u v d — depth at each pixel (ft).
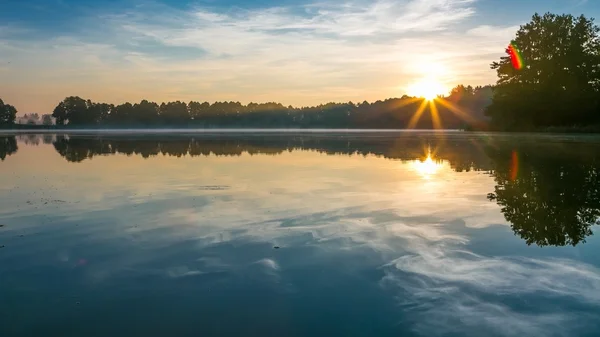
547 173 47.03
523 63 158.92
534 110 157.99
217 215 29.40
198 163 62.95
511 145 91.25
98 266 19.97
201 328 14.49
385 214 29.19
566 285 17.25
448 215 28.73
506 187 38.86
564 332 13.97
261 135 177.78
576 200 32.81
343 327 14.47
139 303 16.29
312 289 17.33
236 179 45.88
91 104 415.44
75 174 50.85
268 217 28.68
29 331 14.34
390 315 15.21
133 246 22.81
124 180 45.80
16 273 19.21
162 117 423.23
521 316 14.97
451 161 61.46
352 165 58.65
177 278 18.52
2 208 32.01
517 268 19.10
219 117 424.87
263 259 20.62
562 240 23.07
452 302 16.03
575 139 109.60
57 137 165.37
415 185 40.91
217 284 17.88
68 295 16.99
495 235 24.11
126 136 173.68
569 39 152.56
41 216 29.48
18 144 115.34
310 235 24.48
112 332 14.26
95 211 30.94
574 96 147.84
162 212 30.45
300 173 50.57
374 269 19.27
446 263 19.86
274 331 14.28
